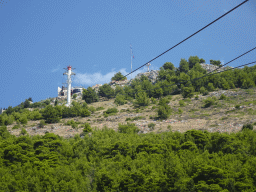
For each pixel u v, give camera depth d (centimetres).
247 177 3155
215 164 3488
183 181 3183
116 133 5966
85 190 3550
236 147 4000
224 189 2948
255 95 8362
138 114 8875
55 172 3938
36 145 5109
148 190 3334
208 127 6003
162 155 4216
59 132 7662
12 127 8569
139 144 4597
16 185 3606
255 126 5325
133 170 3744
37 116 9781
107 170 3938
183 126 6538
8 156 4531
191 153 4116
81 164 4203
